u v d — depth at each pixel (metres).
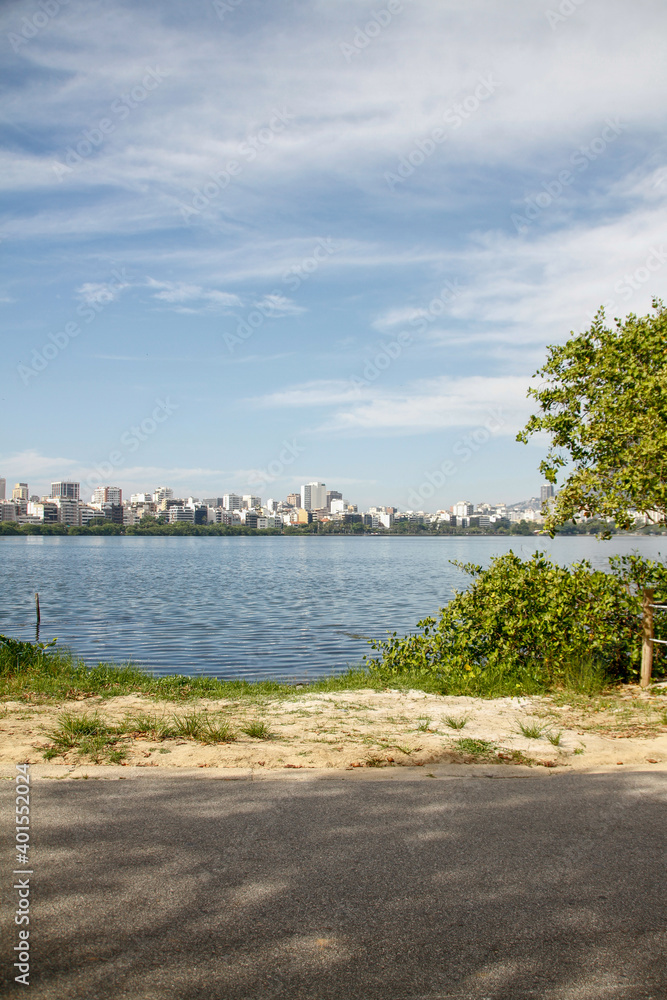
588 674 9.66
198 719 7.34
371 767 5.73
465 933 3.09
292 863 3.76
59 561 78.94
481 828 4.28
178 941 3.00
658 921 3.19
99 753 6.01
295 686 10.81
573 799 4.84
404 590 40.97
